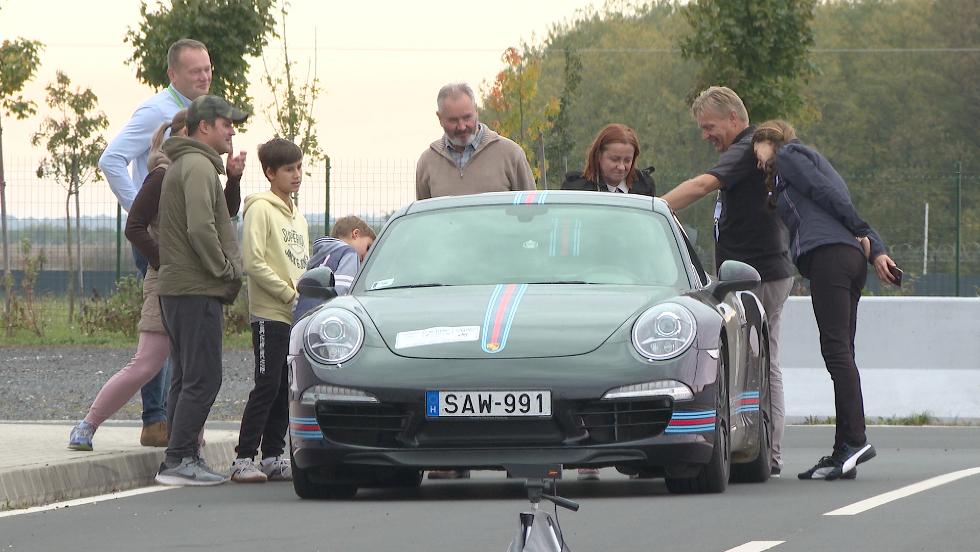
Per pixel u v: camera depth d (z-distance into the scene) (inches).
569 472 1093.1
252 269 1016.2
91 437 1029.2
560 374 804.6
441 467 805.9
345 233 1087.6
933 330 1620.3
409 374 812.6
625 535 689.6
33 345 2667.3
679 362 819.4
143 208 1013.2
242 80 2667.3
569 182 1104.8
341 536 703.1
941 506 789.2
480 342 821.9
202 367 976.3
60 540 709.9
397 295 885.8
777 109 2800.2
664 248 928.9
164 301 978.1
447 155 1125.7
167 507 842.2
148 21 2650.1
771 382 1061.8
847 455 978.1
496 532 705.6
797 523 726.5
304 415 835.4
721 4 2787.9
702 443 824.3
